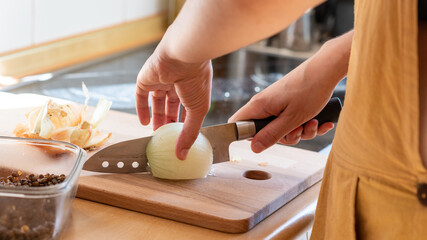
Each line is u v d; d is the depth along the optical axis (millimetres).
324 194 715
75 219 753
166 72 667
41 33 1707
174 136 852
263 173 922
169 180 855
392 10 562
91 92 1551
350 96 625
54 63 1750
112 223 753
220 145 900
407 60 560
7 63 1587
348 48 843
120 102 1490
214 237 743
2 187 616
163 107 950
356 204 637
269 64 2035
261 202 807
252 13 531
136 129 1069
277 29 564
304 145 1282
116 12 2027
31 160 773
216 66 1945
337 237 663
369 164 612
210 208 774
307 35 2234
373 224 625
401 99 572
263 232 768
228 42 576
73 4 1806
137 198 784
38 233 626
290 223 807
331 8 2314
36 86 1542
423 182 576
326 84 856
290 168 951
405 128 573
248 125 885
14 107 1117
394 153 590
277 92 877
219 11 541
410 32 554
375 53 580
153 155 854
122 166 864
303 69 873
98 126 1061
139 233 734
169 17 2348
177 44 612
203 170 866
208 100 711
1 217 617
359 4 619
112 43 2018
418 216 585
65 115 934
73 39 1830
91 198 809
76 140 907
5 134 973
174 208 770
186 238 733
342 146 647
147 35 2213
